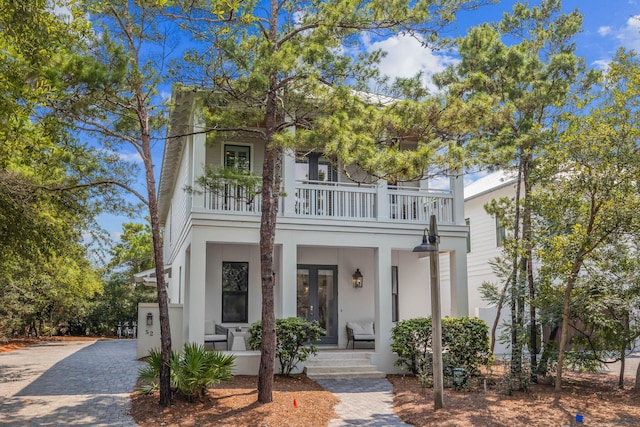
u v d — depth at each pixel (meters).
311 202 13.73
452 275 14.43
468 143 10.59
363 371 12.87
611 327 10.94
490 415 8.83
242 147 15.05
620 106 9.49
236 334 13.44
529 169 11.72
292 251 13.22
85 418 8.48
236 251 15.19
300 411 9.02
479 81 9.89
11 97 7.23
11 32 7.05
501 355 16.83
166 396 9.08
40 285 20.98
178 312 15.24
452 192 14.72
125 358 15.92
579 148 9.52
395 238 13.99
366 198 14.14
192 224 12.50
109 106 9.20
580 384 11.88
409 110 9.10
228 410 8.95
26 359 15.87
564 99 11.79
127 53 8.60
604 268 10.33
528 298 11.40
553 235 10.66
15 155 9.02
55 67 7.64
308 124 10.07
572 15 12.62
